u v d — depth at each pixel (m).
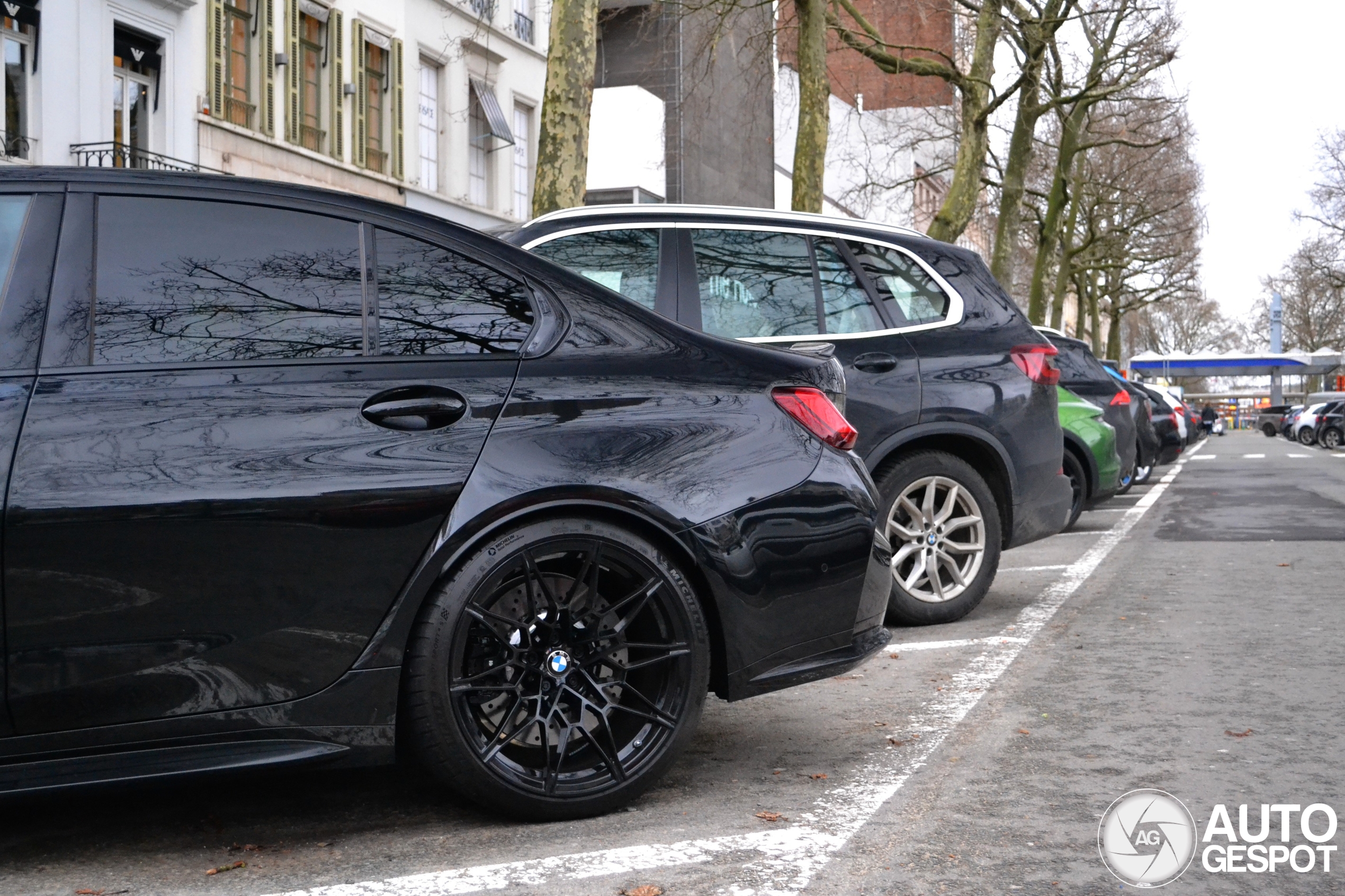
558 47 11.88
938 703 5.08
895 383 6.57
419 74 25.69
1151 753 4.27
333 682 3.31
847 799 3.79
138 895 3.06
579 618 3.58
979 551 6.91
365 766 3.41
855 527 3.93
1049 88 25.83
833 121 45.25
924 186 49.91
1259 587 8.39
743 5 19.69
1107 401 13.46
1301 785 3.90
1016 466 6.90
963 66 24.53
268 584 3.23
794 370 4.01
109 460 3.13
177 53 19.50
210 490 3.19
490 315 3.65
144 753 3.17
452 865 3.25
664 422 3.70
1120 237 45.81
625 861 3.25
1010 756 4.26
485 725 3.68
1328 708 4.89
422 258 3.64
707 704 5.19
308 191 3.59
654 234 6.29
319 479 3.29
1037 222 39.12
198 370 3.30
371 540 3.32
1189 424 47.19
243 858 3.33
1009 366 6.91
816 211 17.25
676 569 3.65
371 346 3.49
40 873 3.22
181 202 3.44
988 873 3.14
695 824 3.57
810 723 4.82
